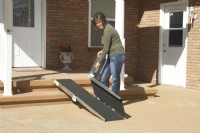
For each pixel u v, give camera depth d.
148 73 10.24
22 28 8.70
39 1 8.92
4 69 6.15
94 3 9.79
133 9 10.47
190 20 8.89
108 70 6.03
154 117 5.73
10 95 6.10
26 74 7.69
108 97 5.94
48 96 6.32
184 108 6.50
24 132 4.67
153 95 7.54
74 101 6.29
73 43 9.40
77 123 5.21
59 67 9.24
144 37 10.38
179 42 9.30
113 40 5.82
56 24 9.14
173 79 9.50
